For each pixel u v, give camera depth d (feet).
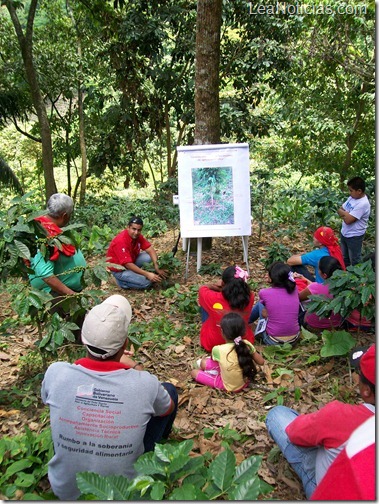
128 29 36.32
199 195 20.77
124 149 47.62
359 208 20.83
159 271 20.40
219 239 27.30
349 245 21.44
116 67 41.16
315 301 13.53
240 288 13.99
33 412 11.86
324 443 7.63
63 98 54.54
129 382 7.71
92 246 23.99
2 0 39.42
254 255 24.67
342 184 40.93
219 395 12.47
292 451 8.90
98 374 7.73
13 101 47.16
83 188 53.93
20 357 14.83
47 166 44.45
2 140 58.54
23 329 17.22
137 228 20.02
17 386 13.05
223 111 37.86
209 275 21.85
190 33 37.93
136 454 7.72
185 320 17.26
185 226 20.92
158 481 7.04
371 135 41.09
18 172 59.62
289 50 36.52
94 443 7.50
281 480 9.33
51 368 7.97
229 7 35.04
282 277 14.52
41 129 43.70
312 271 22.86
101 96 46.88
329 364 13.23
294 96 40.91
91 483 7.06
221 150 20.48
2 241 10.61
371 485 5.24
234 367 12.32
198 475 7.61
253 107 42.22
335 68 36.76
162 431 9.20
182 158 20.66
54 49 48.08
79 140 55.42
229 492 7.04
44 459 9.59
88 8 41.37
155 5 36.78
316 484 8.19
